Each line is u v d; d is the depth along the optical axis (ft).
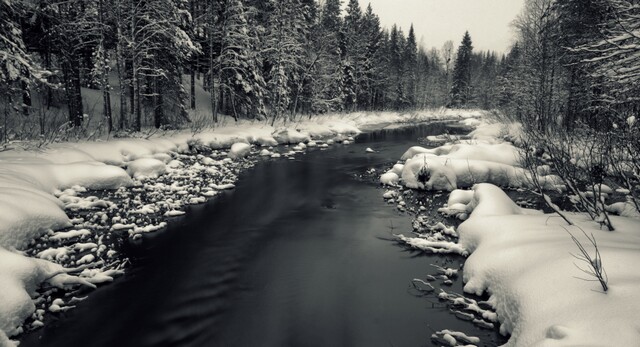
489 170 47.78
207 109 100.63
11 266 19.49
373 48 181.78
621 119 24.90
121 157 51.72
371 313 20.71
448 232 31.76
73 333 18.78
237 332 19.10
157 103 73.56
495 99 184.24
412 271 25.80
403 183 49.75
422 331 18.98
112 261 26.66
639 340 11.05
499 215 28.43
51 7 49.65
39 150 43.29
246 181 52.01
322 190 47.85
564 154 28.45
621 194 38.93
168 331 19.12
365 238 32.04
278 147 84.58
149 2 61.31
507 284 19.19
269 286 23.88
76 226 31.17
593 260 16.57
